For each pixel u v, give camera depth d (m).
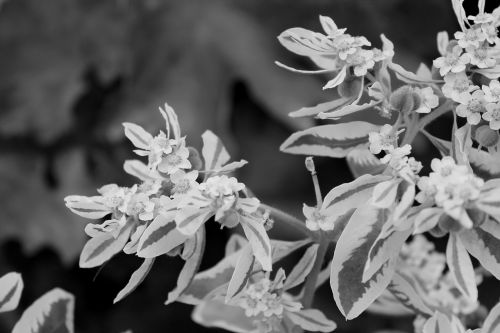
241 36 0.87
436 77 0.56
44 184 0.87
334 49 0.56
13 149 0.88
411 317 0.78
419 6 0.88
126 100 0.87
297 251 0.79
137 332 0.84
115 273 0.84
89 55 0.89
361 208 0.55
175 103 0.85
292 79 0.84
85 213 0.54
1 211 0.85
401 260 0.63
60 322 0.60
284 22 0.89
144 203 0.54
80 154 0.87
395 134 0.55
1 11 0.90
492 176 0.54
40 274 0.86
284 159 0.84
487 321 0.55
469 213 0.52
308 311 0.58
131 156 0.86
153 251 0.53
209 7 0.89
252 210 0.53
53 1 0.90
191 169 0.56
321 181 0.83
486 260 0.54
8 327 0.81
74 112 0.88
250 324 0.64
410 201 0.51
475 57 0.55
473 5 0.79
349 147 0.58
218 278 0.59
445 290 0.63
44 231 0.84
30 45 0.90
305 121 0.81
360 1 0.88
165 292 0.84
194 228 0.52
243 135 0.86
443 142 0.56
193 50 0.88
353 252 0.55
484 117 0.54
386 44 0.56
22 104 0.88
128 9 0.90
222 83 0.86
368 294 0.54
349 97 0.56
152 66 0.88
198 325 0.84
